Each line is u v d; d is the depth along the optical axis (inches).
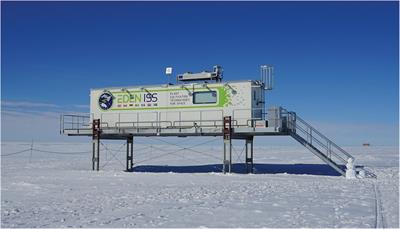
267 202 609.0
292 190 763.4
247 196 676.1
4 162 1676.9
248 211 529.3
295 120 1104.8
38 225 440.5
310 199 642.8
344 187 823.1
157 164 1686.8
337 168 1068.5
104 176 1048.2
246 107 1114.7
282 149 3590.1
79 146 3683.6
